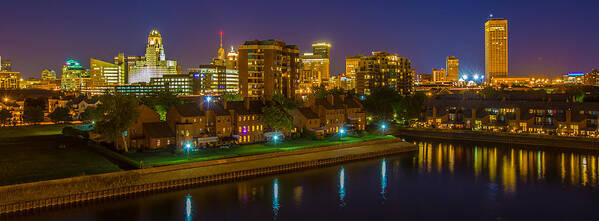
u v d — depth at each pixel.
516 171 119.31
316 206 90.38
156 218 81.38
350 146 137.62
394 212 88.25
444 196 98.19
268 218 83.50
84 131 145.75
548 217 85.69
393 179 111.25
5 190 79.50
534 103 175.12
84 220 79.31
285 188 101.50
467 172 118.69
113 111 115.81
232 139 131.75
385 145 147.12
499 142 165.62
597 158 133.62
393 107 198.12
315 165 121.38
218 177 103.25
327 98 169.00
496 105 184.50
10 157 109.75
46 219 79.06
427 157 138.62
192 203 89.62
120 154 111.50
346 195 97.88
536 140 157.00
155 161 102.94
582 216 85.94
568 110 157.75
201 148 122.44
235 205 89.38
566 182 107.81
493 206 91.88
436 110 195.88
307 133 148.75
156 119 127.69
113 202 88.00
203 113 129.75
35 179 87.75
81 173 92.62
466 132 175.38
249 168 108.75
